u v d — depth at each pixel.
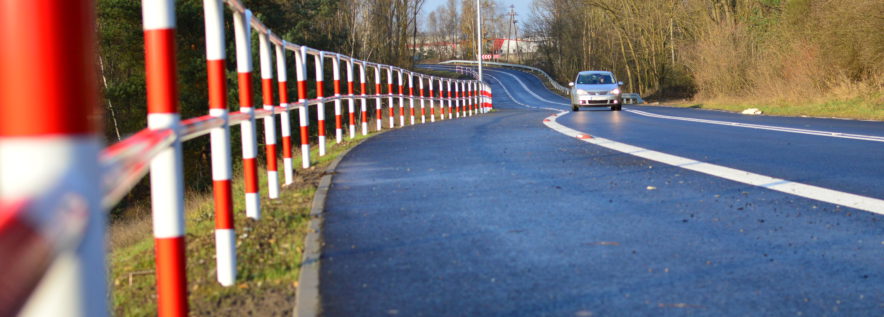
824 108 22.38
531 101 76.44
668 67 61.41
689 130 13.78
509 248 4.11
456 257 3.92
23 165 0.64
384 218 5.09
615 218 4.94
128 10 27.03
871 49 23.94
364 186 6.74
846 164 7.75
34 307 0.51
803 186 6.23
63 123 0.67
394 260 3.87
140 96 28.75
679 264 3.69
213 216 6.11
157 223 2.27
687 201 5.58
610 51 78.75
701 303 3.04
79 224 0.57
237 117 4.08
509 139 11.95
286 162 7.66
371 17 58.12
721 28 41.25
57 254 0.46
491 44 162.12
